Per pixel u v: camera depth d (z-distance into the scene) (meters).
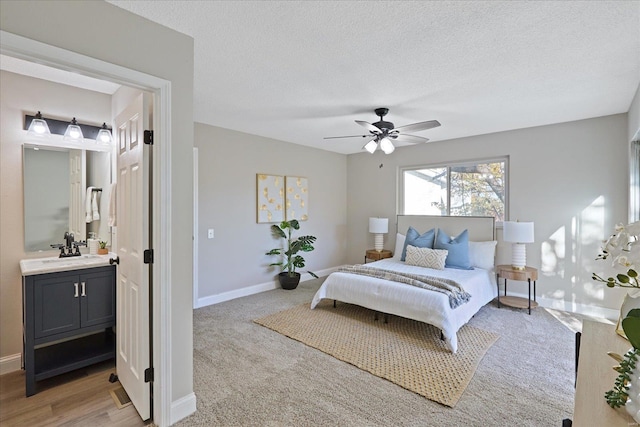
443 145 5.02
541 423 1.89
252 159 4.69
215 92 2.96
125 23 1.66
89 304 2.44
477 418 1.93
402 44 2.08
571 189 3.90
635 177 3.23
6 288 2.49
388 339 3.08
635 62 2.32
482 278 3.85
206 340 3.07
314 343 2.99
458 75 2.56
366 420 1.92
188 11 1.71
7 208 2.50
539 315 3.76
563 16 1.76
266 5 1.68
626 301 1.40
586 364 1.21
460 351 2.82
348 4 1.67
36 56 1.38
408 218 5.36
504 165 4.49
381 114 3.44
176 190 1.88
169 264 1.85
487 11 1.72
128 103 2.58
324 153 5.89
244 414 1.98
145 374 1.91
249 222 4.67
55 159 2.72
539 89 2.85
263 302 4.30
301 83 2.74
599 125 3.71
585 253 3.81
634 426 0.87
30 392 2.18
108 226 2.94
